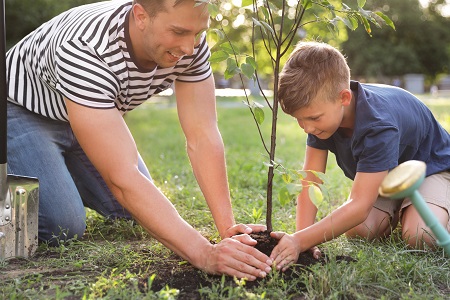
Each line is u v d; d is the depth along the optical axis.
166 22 2.18
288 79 2.40
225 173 2.65
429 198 2.79
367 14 2.37
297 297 2.06
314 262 2.35
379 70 35.97
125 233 3.04
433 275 2.31
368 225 2.83
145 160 6.05
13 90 2.85
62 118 2.84
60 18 2.71
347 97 2.40
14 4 9.83
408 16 37.22
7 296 2.04
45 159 2.87
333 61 2.39
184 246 2.23
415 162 1.47
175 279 2.23
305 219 2.71
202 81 2.71
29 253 2.62
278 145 7.62
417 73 36.84
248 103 2.38
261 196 3.97
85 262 2.49
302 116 2.41
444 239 1.48
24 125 2.88
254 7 2.37
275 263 2.21
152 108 16.80
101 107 2.28
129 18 2.38
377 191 2.37
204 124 2.68
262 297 1.94
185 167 5.40
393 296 2.07
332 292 2.04
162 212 2.24
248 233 2.38
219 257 2.18
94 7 2.61
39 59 2.66
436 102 18.20
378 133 2.37
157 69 2.56
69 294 2.01
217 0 2.18
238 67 2.32
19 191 2.58
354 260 2.39
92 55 2.34
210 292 2.02
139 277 2.26
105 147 2.26
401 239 2.83
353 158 2.65
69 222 2.86
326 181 2.15
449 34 38.47
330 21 2.36
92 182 3.21
